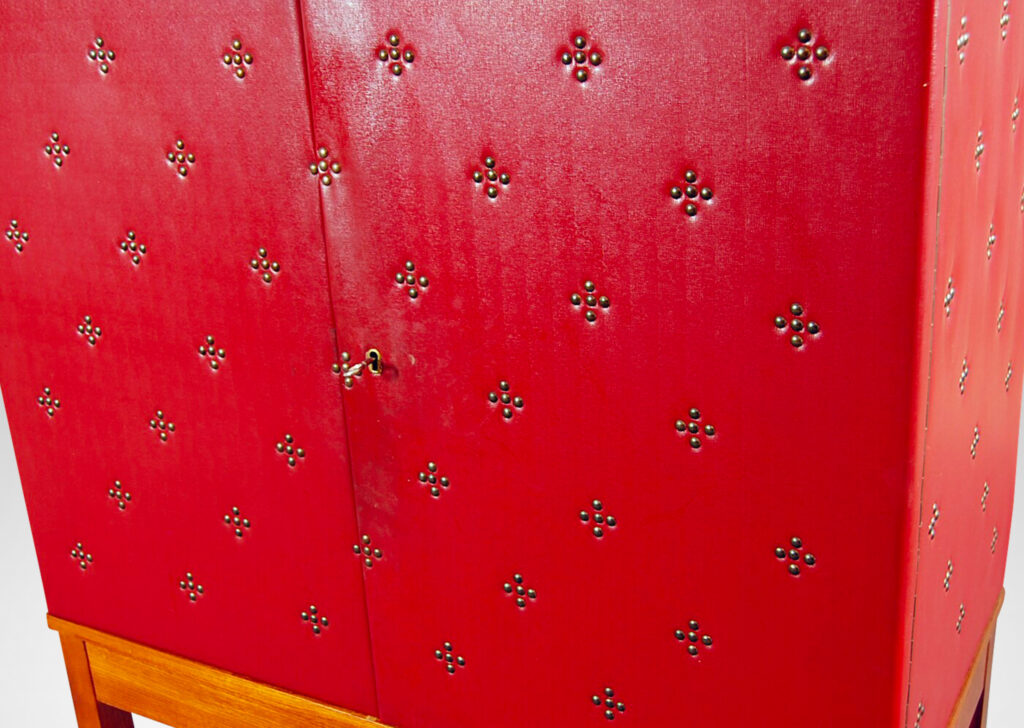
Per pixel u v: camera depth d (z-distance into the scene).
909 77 1.26
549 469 1.65
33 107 1.89
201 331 1.89
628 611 1.67
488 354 1.64
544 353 1.59
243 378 1.88
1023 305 1.96
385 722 1.98
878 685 1.52
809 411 1.44
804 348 1.42
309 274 1.74
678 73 1.38
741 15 1.33
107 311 1.97
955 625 1.83
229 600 2.07
